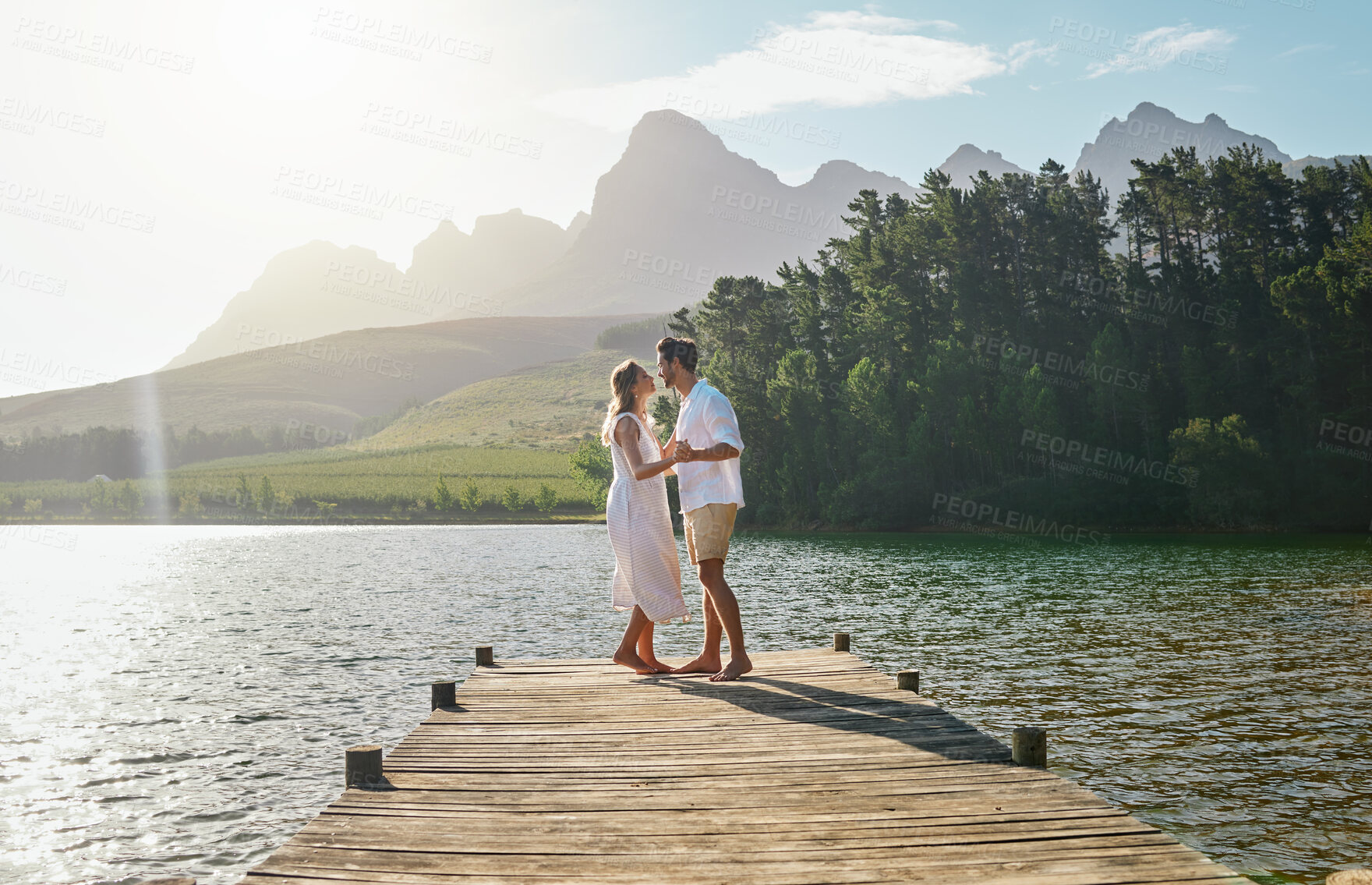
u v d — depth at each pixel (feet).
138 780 36.24
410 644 71.61
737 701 21.72
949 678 55.31
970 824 12.90
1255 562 144.87
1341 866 27.02
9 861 28.27
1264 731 42.50
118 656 67.41
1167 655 63.21
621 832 12.82
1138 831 12.47
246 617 91.20
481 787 15.10
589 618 87.97
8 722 45.88
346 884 10.92
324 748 40.88
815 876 11.10
